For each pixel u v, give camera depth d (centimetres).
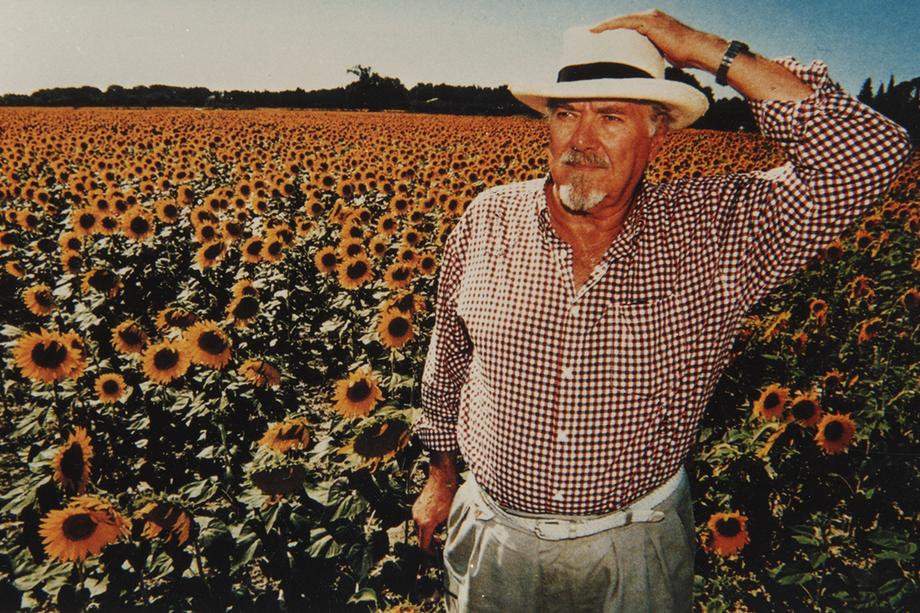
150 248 850
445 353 203
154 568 290
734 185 164
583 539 175
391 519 298
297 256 841
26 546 291
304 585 307
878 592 267
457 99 7431
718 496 337
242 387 423
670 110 163
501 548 185
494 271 176
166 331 504
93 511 246
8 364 523
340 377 623
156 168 1717
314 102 7569
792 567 303
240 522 310
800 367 521
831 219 146
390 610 279
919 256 791
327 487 293
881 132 140
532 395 169
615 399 164
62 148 2383
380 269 760
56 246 883
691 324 162
